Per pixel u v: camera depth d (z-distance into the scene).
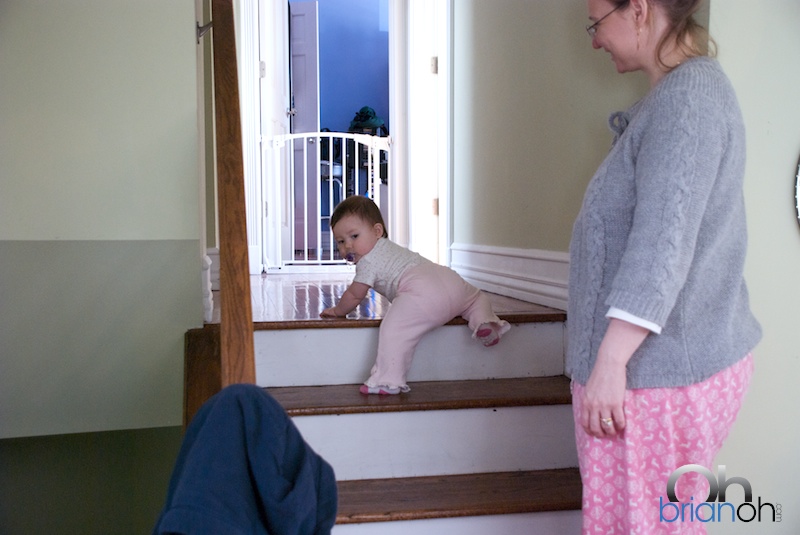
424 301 2.02
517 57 2.79
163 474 2.76
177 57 1.93
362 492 1.77
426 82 4.51
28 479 2.69
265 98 4.71
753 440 1.78
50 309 1.98
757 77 1.72
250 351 1.21
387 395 1.98
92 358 2.03
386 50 7.21
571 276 1.29
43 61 1.87
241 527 0.89
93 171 1.92
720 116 1.09
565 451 1.97
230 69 1.57
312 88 6.05
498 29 2.99
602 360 1.09
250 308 1.25
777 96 1.74
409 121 4.62
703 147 1.07
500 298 2.83
